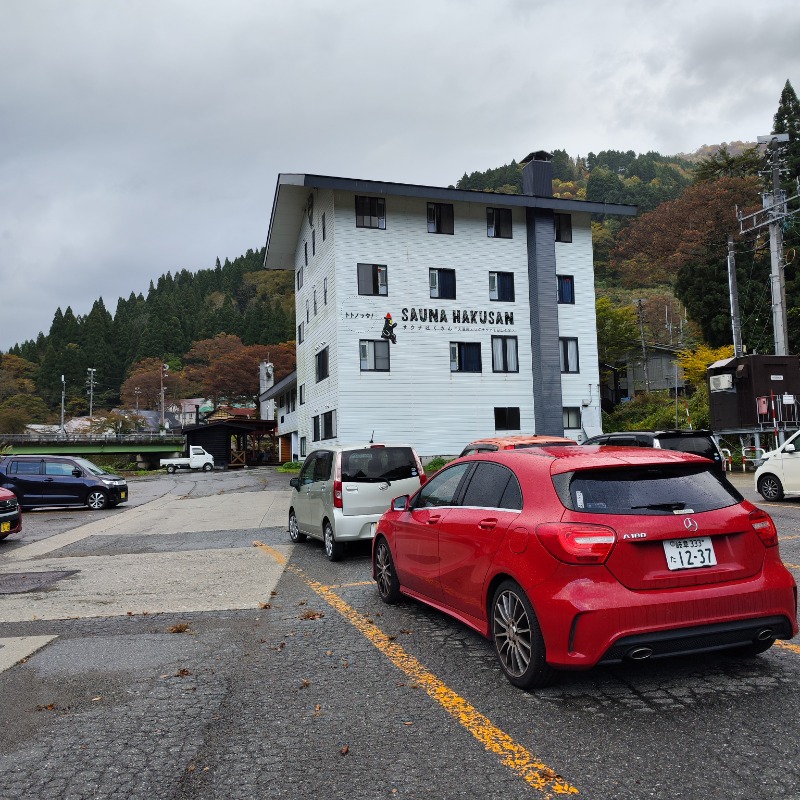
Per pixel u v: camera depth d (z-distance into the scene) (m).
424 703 4.09
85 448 71.06
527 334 32.28
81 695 4.40
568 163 189.50
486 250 31.95
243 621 6.30
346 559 9.61
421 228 30.97
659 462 4.21
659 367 47.19
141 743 3.63
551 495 4.16
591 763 3.22
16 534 14.35
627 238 90.00
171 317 146.88
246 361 91.38
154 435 77.88
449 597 5.27
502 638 4.46
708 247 54.78
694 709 3.83
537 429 31.88
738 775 3.05
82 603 7.32
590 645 3.73
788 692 4.04
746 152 56.19
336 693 4.32
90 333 138.38
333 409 29.95
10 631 6.18
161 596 7.54
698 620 3.83
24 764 3.41
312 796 3.01
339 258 29.58
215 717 3.98
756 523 4.13
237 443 60.97
